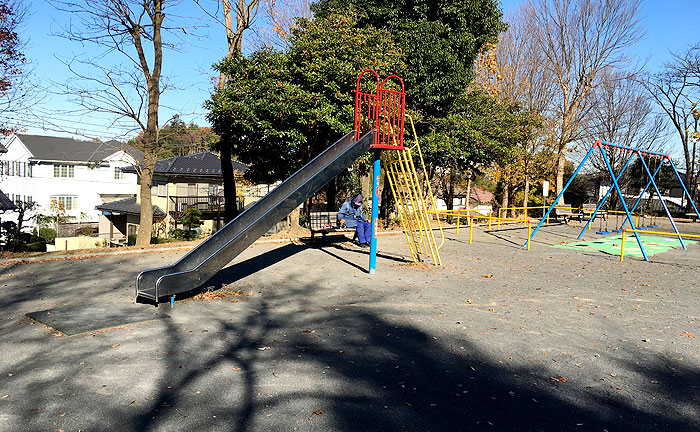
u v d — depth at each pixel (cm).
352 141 963
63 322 575
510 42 2962
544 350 535
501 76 2806
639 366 495
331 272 967
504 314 682
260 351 506
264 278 891
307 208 2933
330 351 512
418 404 394
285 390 412
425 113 1791
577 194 4191
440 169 2992
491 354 518
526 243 1556
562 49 2892
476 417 375
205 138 1795
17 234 2367
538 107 3000
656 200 3994
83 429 339
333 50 1346
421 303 734
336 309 690
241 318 627
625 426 369
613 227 2208
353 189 2806
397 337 566
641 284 927
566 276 994
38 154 3609
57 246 2661
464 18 1795
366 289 825
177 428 344
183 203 3056
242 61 1431
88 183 3862
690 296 830
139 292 660
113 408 371
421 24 1672
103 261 1017
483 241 1580
